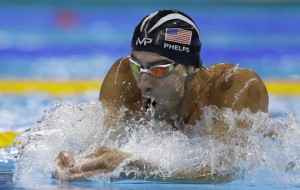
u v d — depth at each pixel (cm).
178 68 872
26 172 976
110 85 991
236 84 931
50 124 1035
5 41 3588
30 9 4997
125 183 880
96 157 884
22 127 1545
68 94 2097
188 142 923
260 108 939
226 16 4691
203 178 888
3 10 4919
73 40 3675
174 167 880
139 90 967
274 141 976
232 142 905
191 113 943
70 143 991
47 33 3962
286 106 1909
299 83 2373
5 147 1284
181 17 900
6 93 2117
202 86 952
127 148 905
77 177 877
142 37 864
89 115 1009
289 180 934
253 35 3831
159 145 911
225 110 919
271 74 2581
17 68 2695
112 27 4216
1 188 846
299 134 985
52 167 941
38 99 1995
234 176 916
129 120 971
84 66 2758
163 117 923
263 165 934
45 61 2928
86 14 4784
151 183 883
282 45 3419
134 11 4916
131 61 876
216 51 3206
